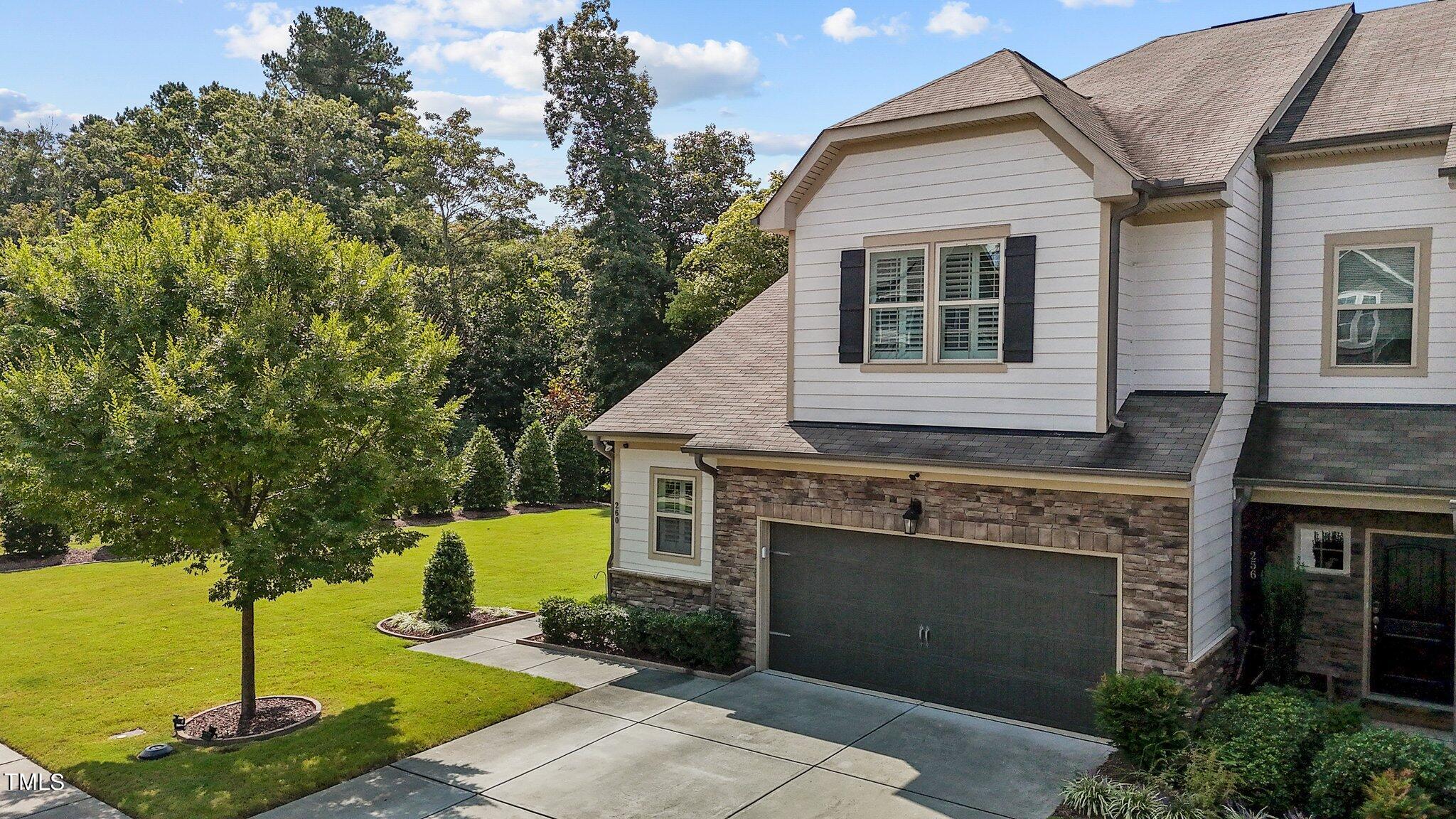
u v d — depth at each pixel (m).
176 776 9.35
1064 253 10.73
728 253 35.19
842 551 12.20
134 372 9.41
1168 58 15.51
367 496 9.93
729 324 18.25
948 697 11.38
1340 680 11.44
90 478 8.69
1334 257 11.86
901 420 12.04
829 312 12.66
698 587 14.09
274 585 10.01
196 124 62.53
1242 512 11.19
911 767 9.57
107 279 9.76
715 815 8.52
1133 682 9.07
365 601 17.16
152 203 39.03
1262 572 11.70
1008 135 11.07
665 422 14.44
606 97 42.41
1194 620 9.72
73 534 10.11
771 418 13.41
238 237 10.40
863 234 12.27
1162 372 11.35
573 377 41.91
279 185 42.31
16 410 8.80
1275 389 12.28
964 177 11.41
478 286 43.84
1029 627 10.73
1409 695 11.22
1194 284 11.11
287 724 10.78
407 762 9.83
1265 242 12.24
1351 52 14.08
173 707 11.47
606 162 41.19
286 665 13.12
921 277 11.85
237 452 9.13
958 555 11.22
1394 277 11.57
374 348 10.79
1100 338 10.52
